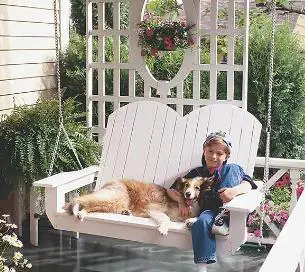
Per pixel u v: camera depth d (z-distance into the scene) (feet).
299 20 25.57
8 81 19.03
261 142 20.39
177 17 21.01
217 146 13.58
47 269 14.96
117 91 18.20
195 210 13.17
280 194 17.46
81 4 23.63
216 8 16.62
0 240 13.80
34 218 16.55
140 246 16.85
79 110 21.88
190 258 15.92
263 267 6.46
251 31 20.33
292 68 19.76
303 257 7.89
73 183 14.28
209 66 16.88
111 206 13.65
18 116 16.83
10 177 16.28
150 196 14.03
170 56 21.54
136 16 17.58
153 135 15.60
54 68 21.86
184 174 15.01
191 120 15.35
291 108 19.99
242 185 12.86
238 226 11.84
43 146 16.15
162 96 17.58
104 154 15.83
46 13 21.26
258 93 19.88
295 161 15.67
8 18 18.95
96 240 17.26
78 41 22.33
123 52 22.15
